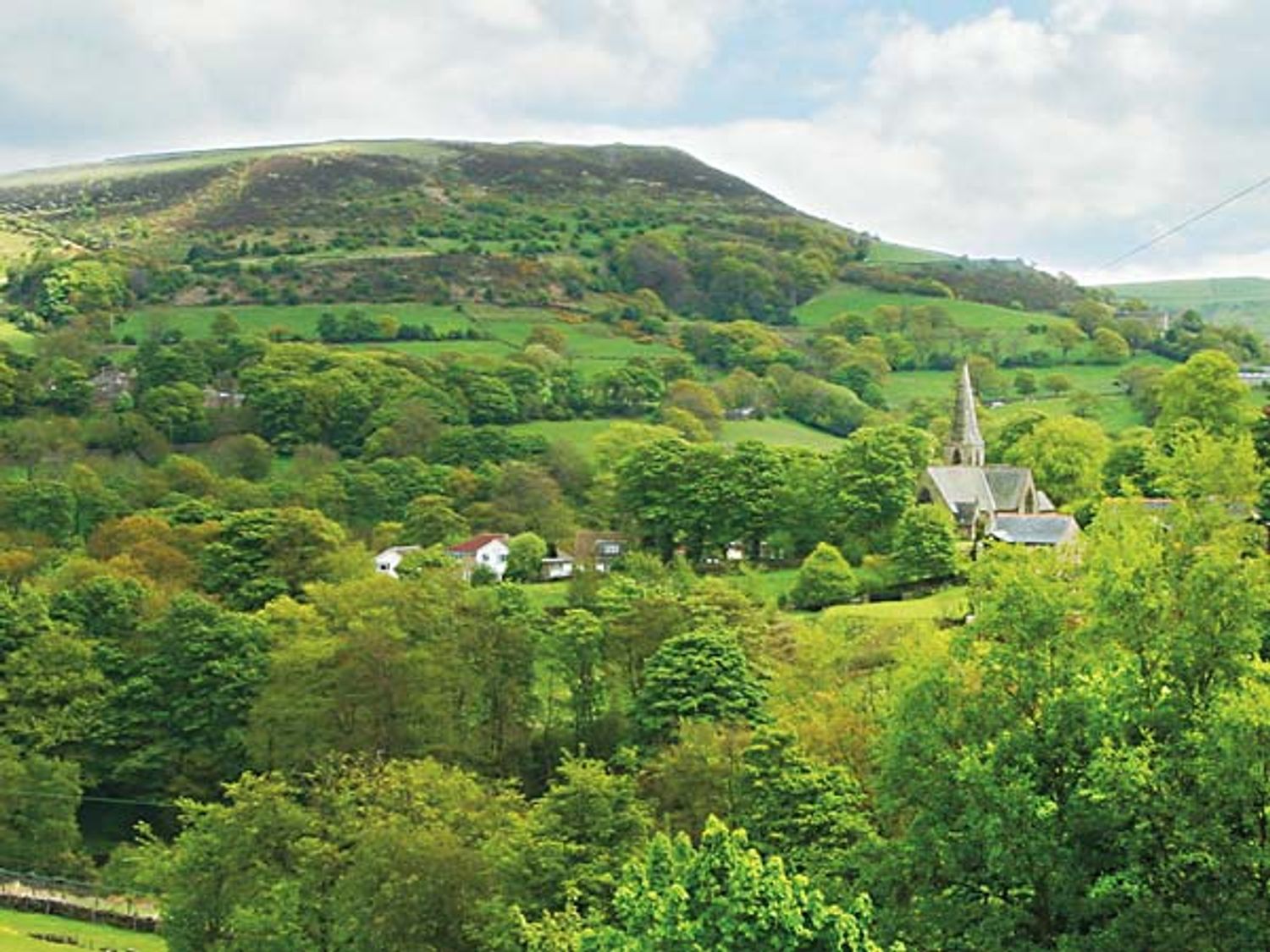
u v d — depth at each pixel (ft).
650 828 212.64
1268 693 124.77
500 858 195.93
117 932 258.98
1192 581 140.87
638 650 355.97
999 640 153.17
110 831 336.70
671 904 111.55
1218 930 125.39
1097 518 165.89
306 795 294.46
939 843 140.67
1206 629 139.03
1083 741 138.00
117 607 403.54
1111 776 126.11
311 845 210.59
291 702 330.95
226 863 215.10
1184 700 136.67
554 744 343.26
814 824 191.83
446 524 602.85
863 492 522.06
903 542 465.06
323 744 322.34
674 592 405.39
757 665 331.57
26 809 309.22
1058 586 148.97
